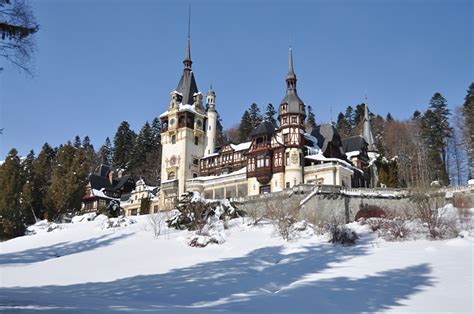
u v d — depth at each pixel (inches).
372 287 671.1
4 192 2065.7
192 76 3011.8
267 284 764.0
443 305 541.3
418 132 3127.5
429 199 1434.5
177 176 2679.6
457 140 2829.7
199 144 2810.0
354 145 2596.0
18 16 507.5
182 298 657.6
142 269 956.0
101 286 778.2
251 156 2346.2
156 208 2805.1
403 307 542.6
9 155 2249.0
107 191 3319.4
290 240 1223.5
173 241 1325.0
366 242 1139.3
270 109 4178.2
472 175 2637.8
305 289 677.3
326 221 1396.4
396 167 2183.8
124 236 1529.3
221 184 2452.0
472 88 3110.2
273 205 1660.9
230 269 900.0
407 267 811.4
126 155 4033.0
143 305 521.0
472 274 721.6
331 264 898.1
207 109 2962.6
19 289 727.1
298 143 2224.4
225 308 556.7
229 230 1444.4
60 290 733.3
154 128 4165.8
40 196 2411.4
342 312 531.2
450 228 1147.3
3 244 1663.4
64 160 2551.7
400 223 1232.8
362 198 1665.8
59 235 1727.4
